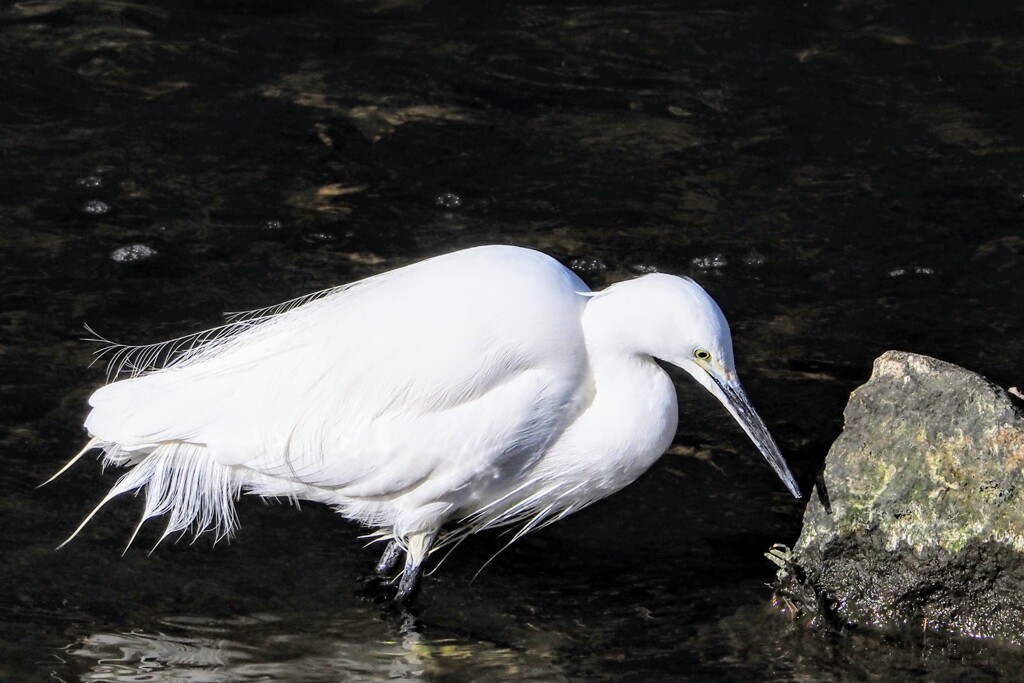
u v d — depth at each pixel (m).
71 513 9.31
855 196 13.27
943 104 14.83
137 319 11.19
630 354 8.65
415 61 15.55
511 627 8.57
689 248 12.49
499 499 9.30
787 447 10.18
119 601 8.56
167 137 13.86
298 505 9.59
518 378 8.64
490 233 12.65
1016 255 12.33
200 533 9.32
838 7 16.91
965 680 7.98
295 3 16.64
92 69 14.91
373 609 8.70
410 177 13.48
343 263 12.09
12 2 16.14
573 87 15.17
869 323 11.49
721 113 14.70
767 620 8.60
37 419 10.05
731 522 9.54
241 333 9.59
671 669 8.11
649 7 16.95
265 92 14.76
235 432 8.80
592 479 9.08
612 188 13.41
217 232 12.45
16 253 11.94
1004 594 8.27
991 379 10.62
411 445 8.64
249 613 8.56
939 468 8.45
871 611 8.59
